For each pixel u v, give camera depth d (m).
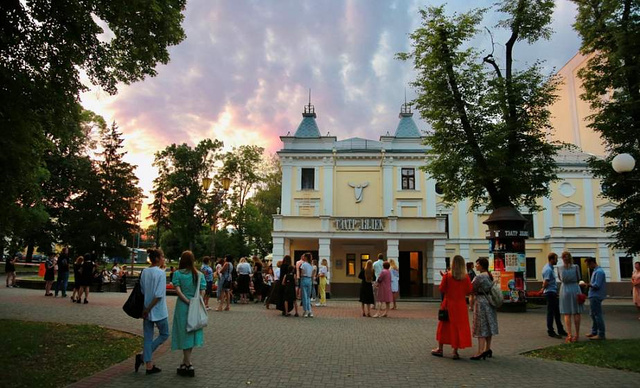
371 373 7.58
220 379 7.04
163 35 12.55
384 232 30.03
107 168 47.31
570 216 39.66
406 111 38.72
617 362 8.24
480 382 7.07
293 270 16.05
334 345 10.10
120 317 13.66
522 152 21.09
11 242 29.69
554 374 7.61
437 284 29.55
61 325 11.52
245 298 20.66
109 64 12.46
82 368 7.61
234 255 49.94
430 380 7.17
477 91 20.98
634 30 19.17
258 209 57.47
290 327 12.86
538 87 20.78
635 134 20.02
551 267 11.89
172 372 7.46
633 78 20.16
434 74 21.14
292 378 7.17
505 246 19.53
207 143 49.62
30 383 6.56
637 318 15.88
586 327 13.54
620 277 37.53
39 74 10.71
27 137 10.52
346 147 37.44
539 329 13.15
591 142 42.59
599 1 21.16
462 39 20.80
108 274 34.72
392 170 35.50
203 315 7.38
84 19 10.93
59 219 45.00
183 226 49.00
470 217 39.25
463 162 21.02
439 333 9.07
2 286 28.06
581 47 22.11
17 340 9.36
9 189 11.15
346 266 32.50
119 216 46.22
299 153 35.56
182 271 7.52
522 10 21.30
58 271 20.55
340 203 35.28
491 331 8.75
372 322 14.29
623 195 20.88
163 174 50.22
